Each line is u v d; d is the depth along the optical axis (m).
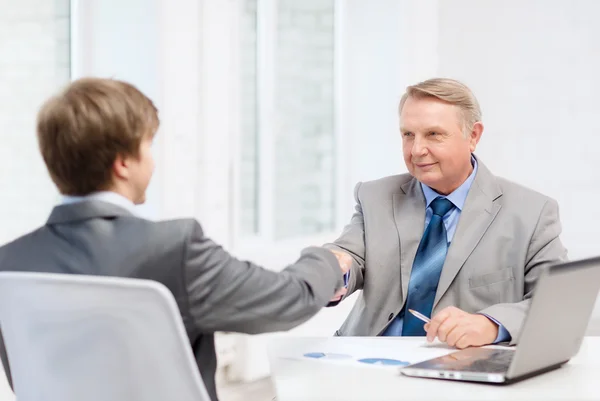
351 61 4.22
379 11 4.12
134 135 1.23
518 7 3.83
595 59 3.67
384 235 2.00
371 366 1.42
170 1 2.85
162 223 1.22
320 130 4.16
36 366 1.20
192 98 2.98
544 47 3.79
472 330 1.57
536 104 3.83
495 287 1.87
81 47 2.88
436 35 4.03
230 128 3.24
